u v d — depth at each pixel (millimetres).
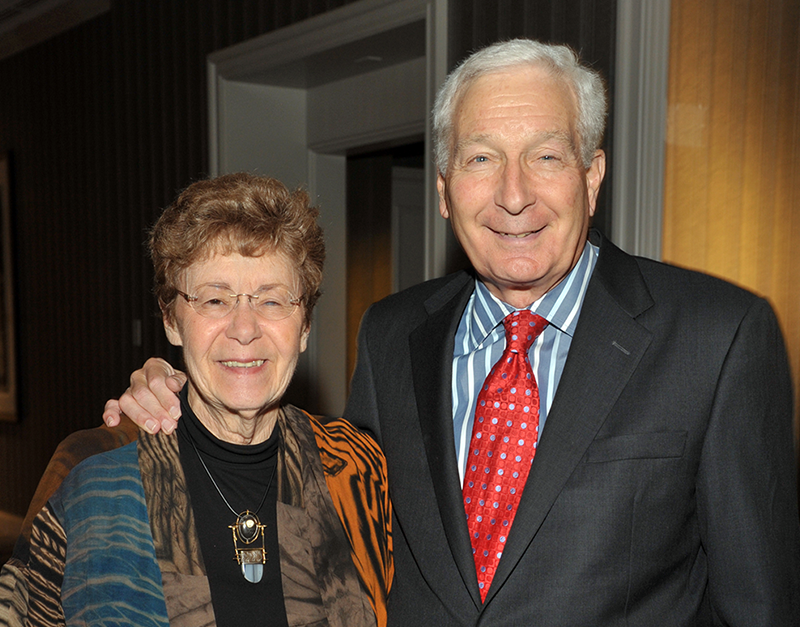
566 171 1345
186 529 1241
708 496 1268
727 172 2504
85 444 1271
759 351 1292
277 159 4270
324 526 1360
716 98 2482
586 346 1354
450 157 1421
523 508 1288
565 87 1355
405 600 1424
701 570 1338
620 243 2479
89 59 5254
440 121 1454
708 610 1342
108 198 5145
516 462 1350
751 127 2510
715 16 2469
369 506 1445
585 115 1374
